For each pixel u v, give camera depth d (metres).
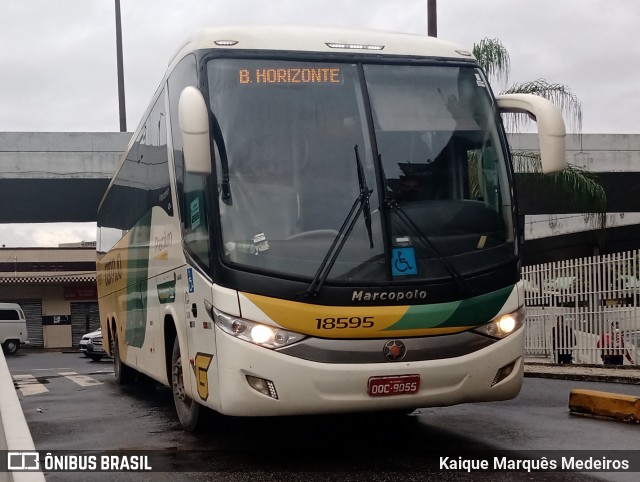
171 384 8.29
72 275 45.97
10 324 37.88
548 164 6.61
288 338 5.86
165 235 8.20
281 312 5.87
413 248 6.21
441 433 7.43
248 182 6.23
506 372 6.43
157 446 7.14
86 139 24.14
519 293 6.57
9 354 37.72
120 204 12.20
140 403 10.92
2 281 44.72
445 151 6.62
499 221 6.62
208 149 6.02
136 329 10.41
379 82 6.71
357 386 5.89
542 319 14.66
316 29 6.93
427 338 6.09
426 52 6.99
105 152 24.20
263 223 6.12
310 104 6.50
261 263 5.98
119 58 36.16
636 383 10.57
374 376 5.91
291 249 6.03
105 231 14.42
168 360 8.31
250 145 6.32
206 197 6.27
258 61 6.55
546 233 29.50
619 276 12.70
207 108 6.35
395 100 6.68
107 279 13.88
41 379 16.64
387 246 6.14
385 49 6.88
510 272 6.50
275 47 6.65
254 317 5.90
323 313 5.88
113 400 11.41
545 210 30.34
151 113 9.35
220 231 6.14
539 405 9.02
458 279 6.20
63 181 24.56
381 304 6.00
